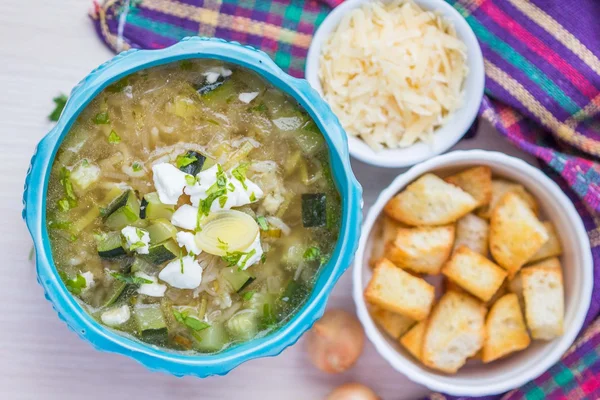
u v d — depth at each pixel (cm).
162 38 45
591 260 43
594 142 46
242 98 38
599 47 45
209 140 38
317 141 38
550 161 45
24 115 44
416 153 45
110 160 37
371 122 45
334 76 45
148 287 37
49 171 36
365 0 44
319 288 38
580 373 45
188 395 45
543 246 45
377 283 44
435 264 45
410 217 44
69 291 37
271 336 37
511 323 45
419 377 43
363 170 46
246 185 37
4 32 44
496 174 45
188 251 36
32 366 44
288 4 45
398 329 45
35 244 36
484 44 46
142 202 37
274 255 38
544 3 45
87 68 44
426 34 45
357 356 45
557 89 45
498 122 45
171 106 38
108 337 36
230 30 45
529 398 46
